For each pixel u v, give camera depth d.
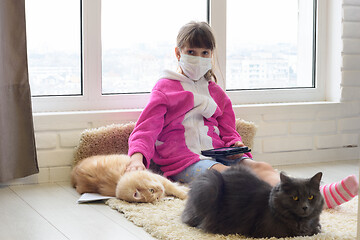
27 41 2.69
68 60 2.79
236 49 3.15
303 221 1.66
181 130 2.51
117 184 2.20
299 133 3.12
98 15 2.78
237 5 3.13
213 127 2.62
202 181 1.76
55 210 2.09
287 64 3.30
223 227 1.74
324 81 3.33
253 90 3.18
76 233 1.80
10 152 2.46
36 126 2.59
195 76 2.58
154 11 2.95
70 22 2.77
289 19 3.28
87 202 2.21
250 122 2.89
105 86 2.89
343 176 2.75
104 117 2.71
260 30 3.21
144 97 2.94
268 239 1.67
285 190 1.64
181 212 1.99
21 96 2.46
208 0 3.03
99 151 2.59
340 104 3.21
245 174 1.82
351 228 1.82
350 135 3.26
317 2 3.27
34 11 2.69
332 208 2.06
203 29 2.54
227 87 3.15
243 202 1.74
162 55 2.99
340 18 3.21
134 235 1.77
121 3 2.87
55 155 2.63
